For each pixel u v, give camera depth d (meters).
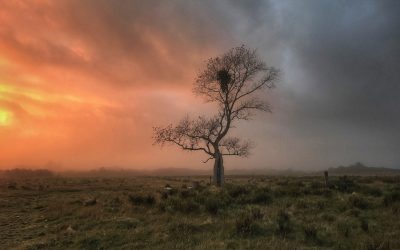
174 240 14.02
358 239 13.34
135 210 20.48
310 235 13.94
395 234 13.90
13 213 22.05
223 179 45.00
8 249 14.12
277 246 12.55
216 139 45.41
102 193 31.20
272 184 35.12
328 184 28.27
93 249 13.66
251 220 15.48
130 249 13.38
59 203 24.75
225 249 12.52
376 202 20.16
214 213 19.12
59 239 15.05
